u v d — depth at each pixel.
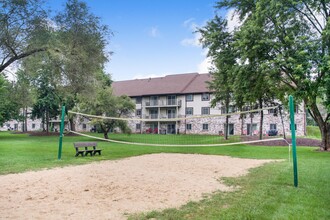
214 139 30.00
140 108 49.25
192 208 5.15
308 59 15.51
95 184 7.22
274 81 17.25
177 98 46.38
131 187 6.92
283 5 16.28
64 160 11.96
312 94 16.05
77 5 18.45
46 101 40.50
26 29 16.78
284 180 7.69
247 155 15.03
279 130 37.41
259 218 4.58
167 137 34.41
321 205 5.33
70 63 18.75
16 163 10.76
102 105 27.11
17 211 4.96
